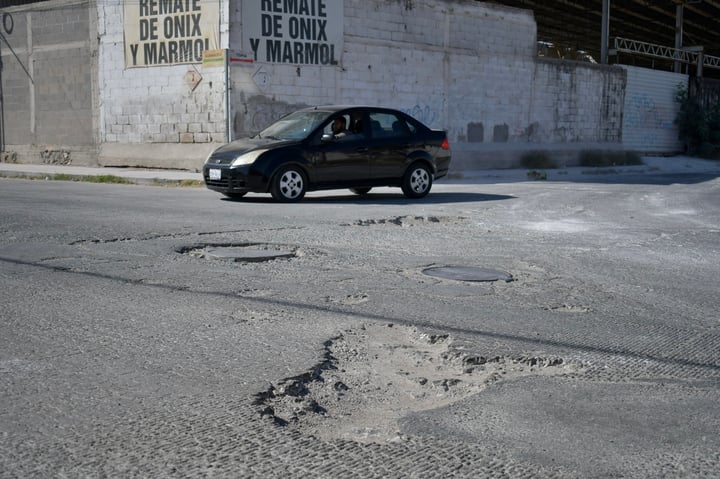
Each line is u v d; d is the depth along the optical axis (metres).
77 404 3.20
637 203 13.06
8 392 3.33
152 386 3.44
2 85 24.98
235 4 19.70
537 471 2.63
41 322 4.52
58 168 21.59
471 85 25.73
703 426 3.08
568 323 4.73
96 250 7.02
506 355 4.02
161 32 20.97
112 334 4.29
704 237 8.79
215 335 4.29
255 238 7.92
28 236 7.74
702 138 37.16
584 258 7.18
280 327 4.49
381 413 3.21
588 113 30.70
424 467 2.65
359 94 22.42
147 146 21.62
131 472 2.57
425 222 9.88
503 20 26.52
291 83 20.84
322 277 6.01
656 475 2.62
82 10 22.59
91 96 22.72
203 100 20.34
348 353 4.04
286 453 2.75
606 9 32.97
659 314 5.05
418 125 13.44
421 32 23.89
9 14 24.41
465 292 5.56
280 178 11.99
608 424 3.09
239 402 3.26
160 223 8.95
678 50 37.66
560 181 19.73
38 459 2.66
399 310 4.95
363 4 22.20
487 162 26.03
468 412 3.21
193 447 2.79
